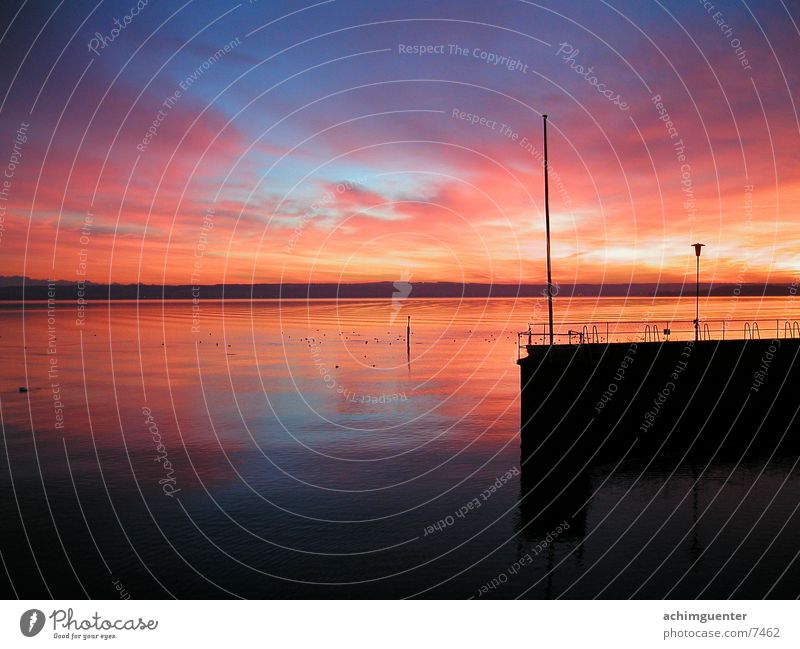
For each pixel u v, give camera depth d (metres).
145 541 30.14
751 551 27.44
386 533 30.81
